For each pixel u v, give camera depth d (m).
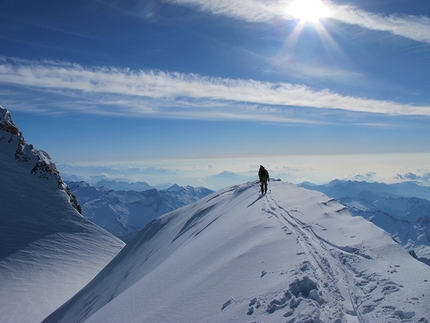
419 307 6.12
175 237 37.50
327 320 6.28
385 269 8.09
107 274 46.84
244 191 34.84
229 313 7.86
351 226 12.19
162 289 14.15
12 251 81.44
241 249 12.91
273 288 8.05
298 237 11.80
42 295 63.31
